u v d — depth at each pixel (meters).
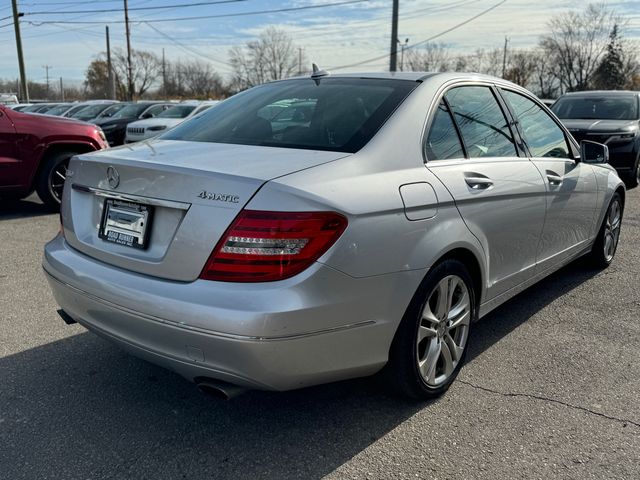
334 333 2.37
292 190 2.26
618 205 5.43
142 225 2.53
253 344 2.19
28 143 7.41
